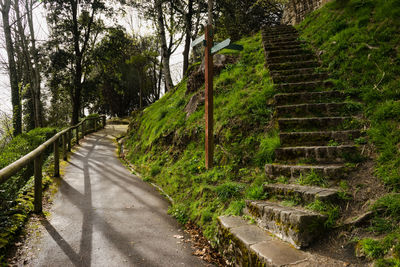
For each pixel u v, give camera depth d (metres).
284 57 6.89
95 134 17.23
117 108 34.16
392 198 2.62
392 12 5.88
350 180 3.22
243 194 4.09
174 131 7.69
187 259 3.24
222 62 8.41
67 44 19.22
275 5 17.02
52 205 4.68
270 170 3.99
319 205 2.84
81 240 3.50
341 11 7.65
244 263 2.71
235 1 17.14
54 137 6.32
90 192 5.61
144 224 4.20
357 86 5.09
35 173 4.23
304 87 5.58
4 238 3.16
